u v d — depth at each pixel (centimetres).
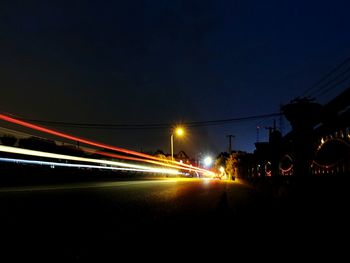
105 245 523
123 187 2002
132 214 879
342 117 798
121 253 481
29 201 1045
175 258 463
